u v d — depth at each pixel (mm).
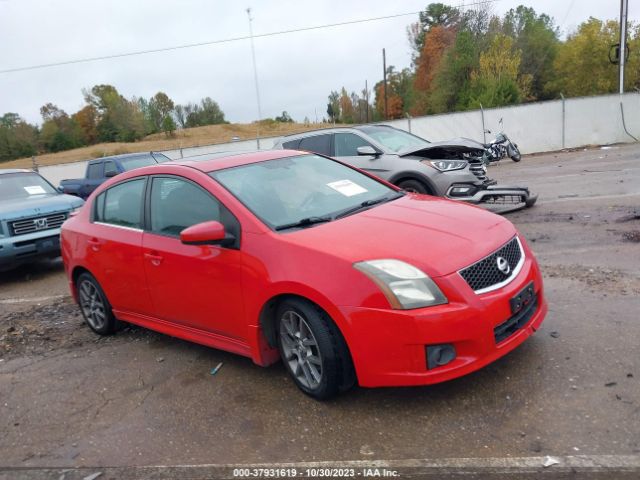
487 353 3264
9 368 4980
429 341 3123
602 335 4023
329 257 3398
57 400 4230
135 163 16250
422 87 62531
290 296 3582
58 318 6348
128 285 4867
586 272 5496
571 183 11609
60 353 5223
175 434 3520
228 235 3891
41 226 8945
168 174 4602
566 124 21484
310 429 3359
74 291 5750
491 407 3312
